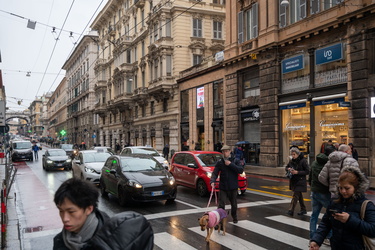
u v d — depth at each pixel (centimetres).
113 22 5159
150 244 201
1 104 1495
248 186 1341
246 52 2286
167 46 3338
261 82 2192
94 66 6041
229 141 2508
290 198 1055
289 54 2012
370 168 1488
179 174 1244
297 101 1914
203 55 3416
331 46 1695
